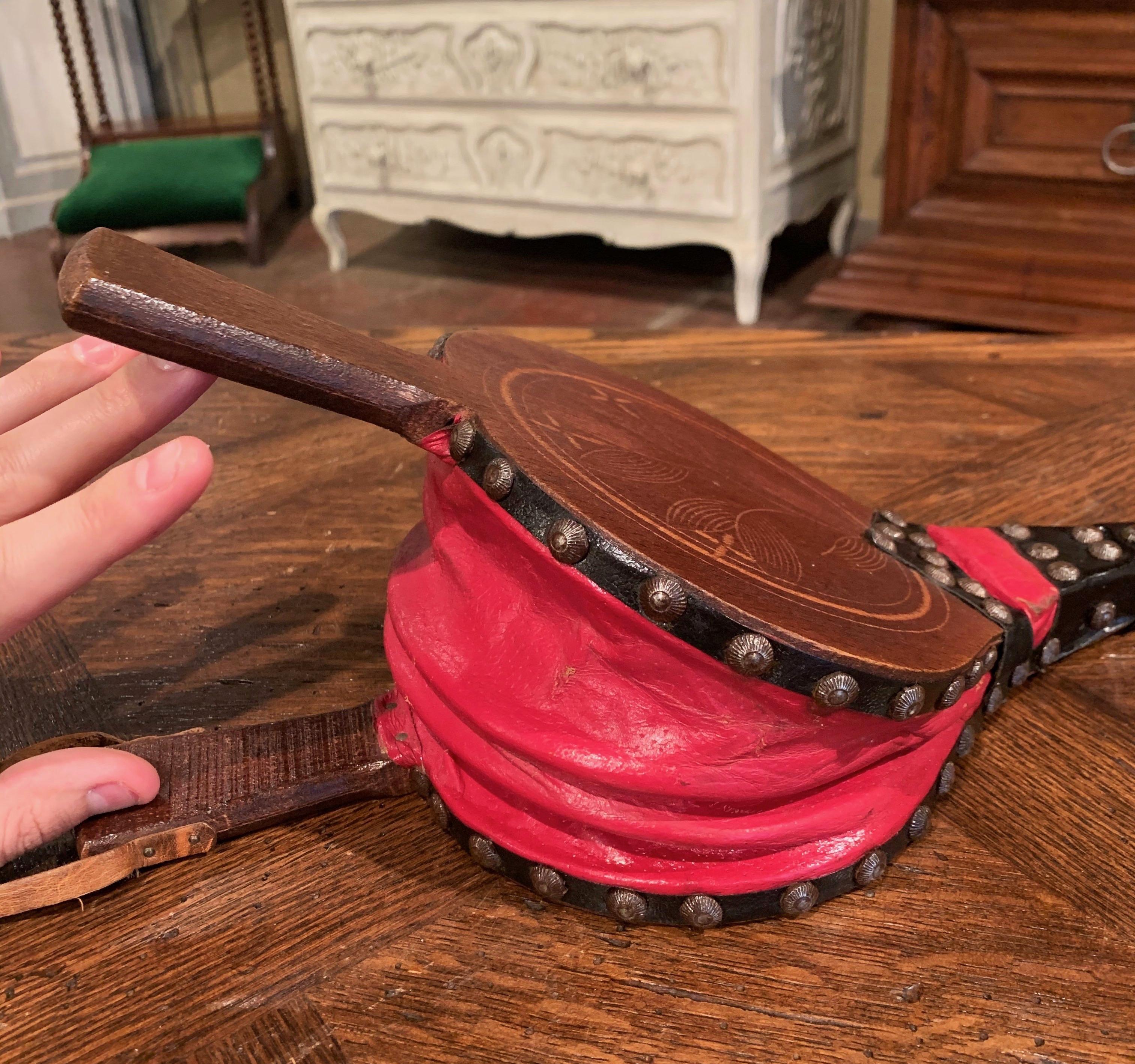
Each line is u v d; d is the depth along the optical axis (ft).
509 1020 1.19
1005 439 2.57
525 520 1.16
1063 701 1.73
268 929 1.32
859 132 7.16
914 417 2.70
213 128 8.28
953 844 1.45
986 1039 1.16
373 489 2.44
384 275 7.61
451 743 1.33
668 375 2.99
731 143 5.73
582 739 1.22
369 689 1.74
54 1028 1.19
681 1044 1.16
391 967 1.27
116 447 1.23
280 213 9.29
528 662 1.26
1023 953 1.28
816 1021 1.19
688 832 1.24
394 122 6.84
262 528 2.28
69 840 1.44
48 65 8.89
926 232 5.41
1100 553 1.76
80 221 7.39
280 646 1.86
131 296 1.05
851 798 1.31
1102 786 1.56
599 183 6.30
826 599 1.22
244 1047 1.17
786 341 3.22
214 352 1.10
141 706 1.70
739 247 6.01
